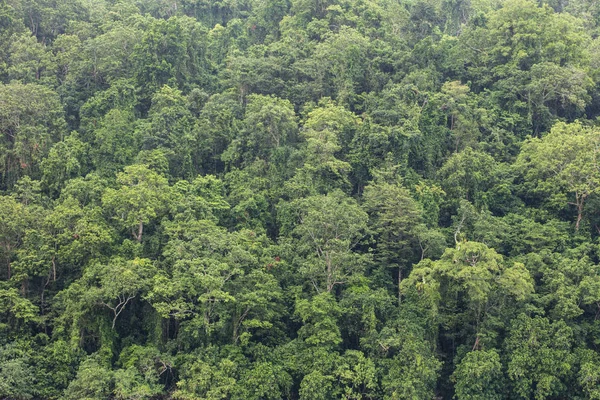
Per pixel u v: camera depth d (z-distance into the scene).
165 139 71.00
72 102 80.38
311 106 78.94
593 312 57.25
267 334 55.97
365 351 54.41
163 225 58.62
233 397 48.69
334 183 68.31
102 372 48.44
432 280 53.81
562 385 51.88
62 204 58.88
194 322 51.84
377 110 74.06
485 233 62.03
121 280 51.88
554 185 66.62
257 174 69.44
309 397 49.72
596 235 65.81
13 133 70.88
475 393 51.81
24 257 54.72
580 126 71.94
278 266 58.78
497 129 78.31
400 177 66.62
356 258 58.53
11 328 53.00
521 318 54.22
